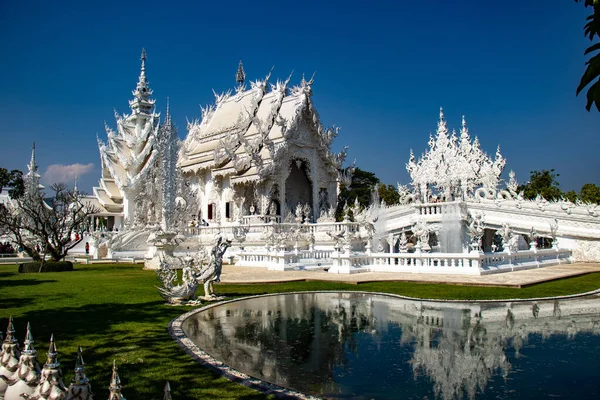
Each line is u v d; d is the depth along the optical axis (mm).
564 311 14914
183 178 58812
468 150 52344
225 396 7363
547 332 12094
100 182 74750
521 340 11281
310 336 11781
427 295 18156
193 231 47188
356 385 8164
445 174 52125
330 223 42562
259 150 51688
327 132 53031
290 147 50562
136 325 12680
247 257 32625
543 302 16547
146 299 17422
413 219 41062
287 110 52781
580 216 34719
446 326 12852
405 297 17828
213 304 16484
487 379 8469
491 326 12789
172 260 31906
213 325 13055
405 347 10719
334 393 7789
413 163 54594
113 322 13086
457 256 24766
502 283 20266
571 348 10508
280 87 53750
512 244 29641
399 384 8258
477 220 29531
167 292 16406
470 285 20625
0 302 16656
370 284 21688
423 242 29422
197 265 18297
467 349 10500
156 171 58844
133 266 37250
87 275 28266
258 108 56969
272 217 47531
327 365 9305
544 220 36188
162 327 12453
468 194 51469
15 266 38500
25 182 65625
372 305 16281
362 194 79750
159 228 36031
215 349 10508
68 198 44000
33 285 22172
